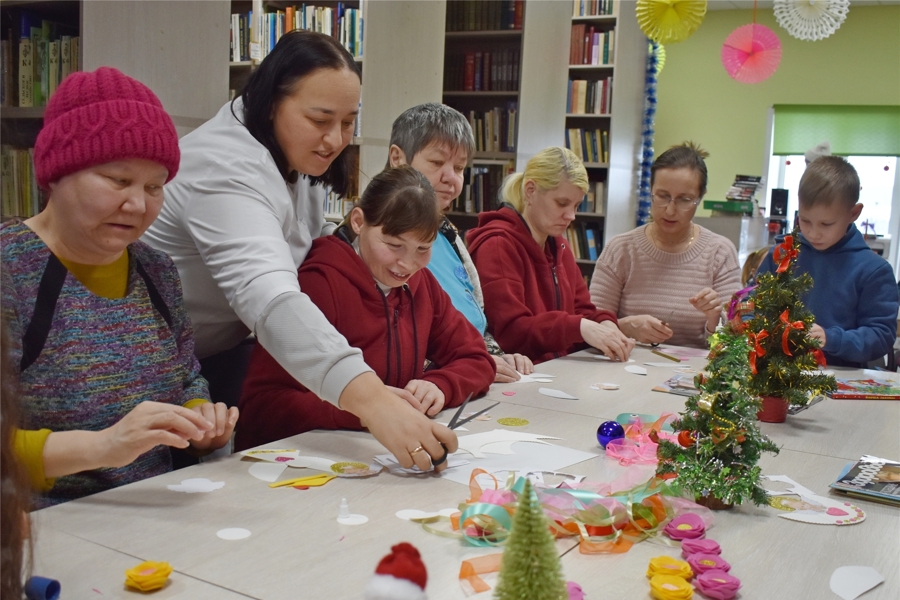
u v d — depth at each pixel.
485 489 1.12
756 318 1.66
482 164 5.52
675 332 2.93
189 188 1.49
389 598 0.61
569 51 6.21
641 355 2.46
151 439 1.02
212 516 1.00
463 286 2.21
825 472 1.32
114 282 1.28
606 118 6.73
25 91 2.81
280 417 1.49
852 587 0.87
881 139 8.69
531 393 1.83
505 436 1.42
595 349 2.54
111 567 0.85
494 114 5.49
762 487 1.17
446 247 2.21
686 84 9.47
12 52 2.81
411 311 1.74
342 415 1.45
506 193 2.64
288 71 1.52
